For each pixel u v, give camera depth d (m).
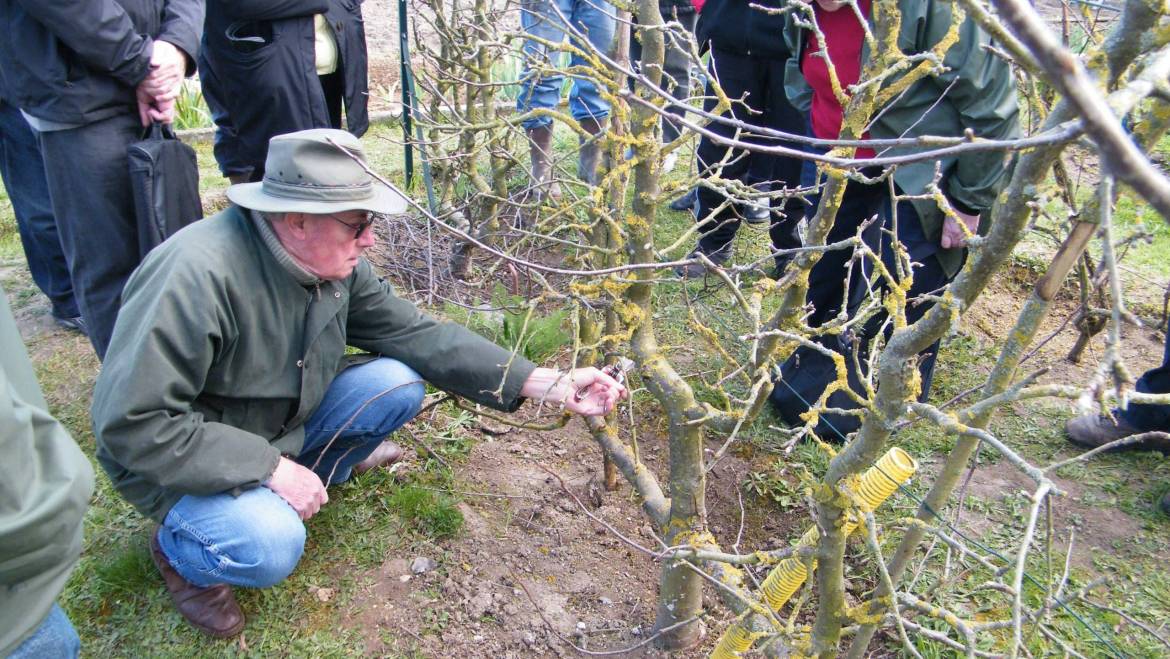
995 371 1.63
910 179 2.79
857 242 1.61
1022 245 4.39
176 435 2.04
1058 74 0.57
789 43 3.17
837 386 1.61
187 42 3.02
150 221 2.90
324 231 2.10
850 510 1.58
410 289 4.21
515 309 3.46
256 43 3.47
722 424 1.95
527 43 4.81
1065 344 3.76
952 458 1.75
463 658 2.37
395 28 8.73
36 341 3.72
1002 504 2.90
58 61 2.71
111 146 2.90
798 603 1.71
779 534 2.85
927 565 2.64
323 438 2.64
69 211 2.95
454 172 4.09
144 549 2.60
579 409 2.41
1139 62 1.09
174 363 2.02
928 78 2.66
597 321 2.53
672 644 2.39
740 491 2.95
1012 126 2.65
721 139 0.95
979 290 1.28
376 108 6.68
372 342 2.59
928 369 3.17
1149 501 2.88
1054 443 3.20
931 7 2.51
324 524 2.74
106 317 3.10
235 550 2.16
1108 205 0.70
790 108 3.88
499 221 4.28
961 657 2.35
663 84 4.17
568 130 6.11
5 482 1.34
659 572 2.72
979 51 2.53
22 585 1.46
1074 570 2.63
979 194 2.70
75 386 3.41
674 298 4.10
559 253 4.45
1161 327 1.93
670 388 2.07
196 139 5.94
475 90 3.78
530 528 2.84
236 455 2.13
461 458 3.11
